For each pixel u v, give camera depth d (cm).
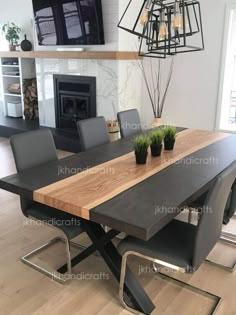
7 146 532
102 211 154
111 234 204
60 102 537
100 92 481
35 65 577
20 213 312
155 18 203
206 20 421
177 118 482
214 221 173
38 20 514
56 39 505
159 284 214
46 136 241
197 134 310
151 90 495
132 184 187
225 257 244
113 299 200
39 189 180
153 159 232
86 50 477
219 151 252
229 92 451
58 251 252
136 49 472
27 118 616
